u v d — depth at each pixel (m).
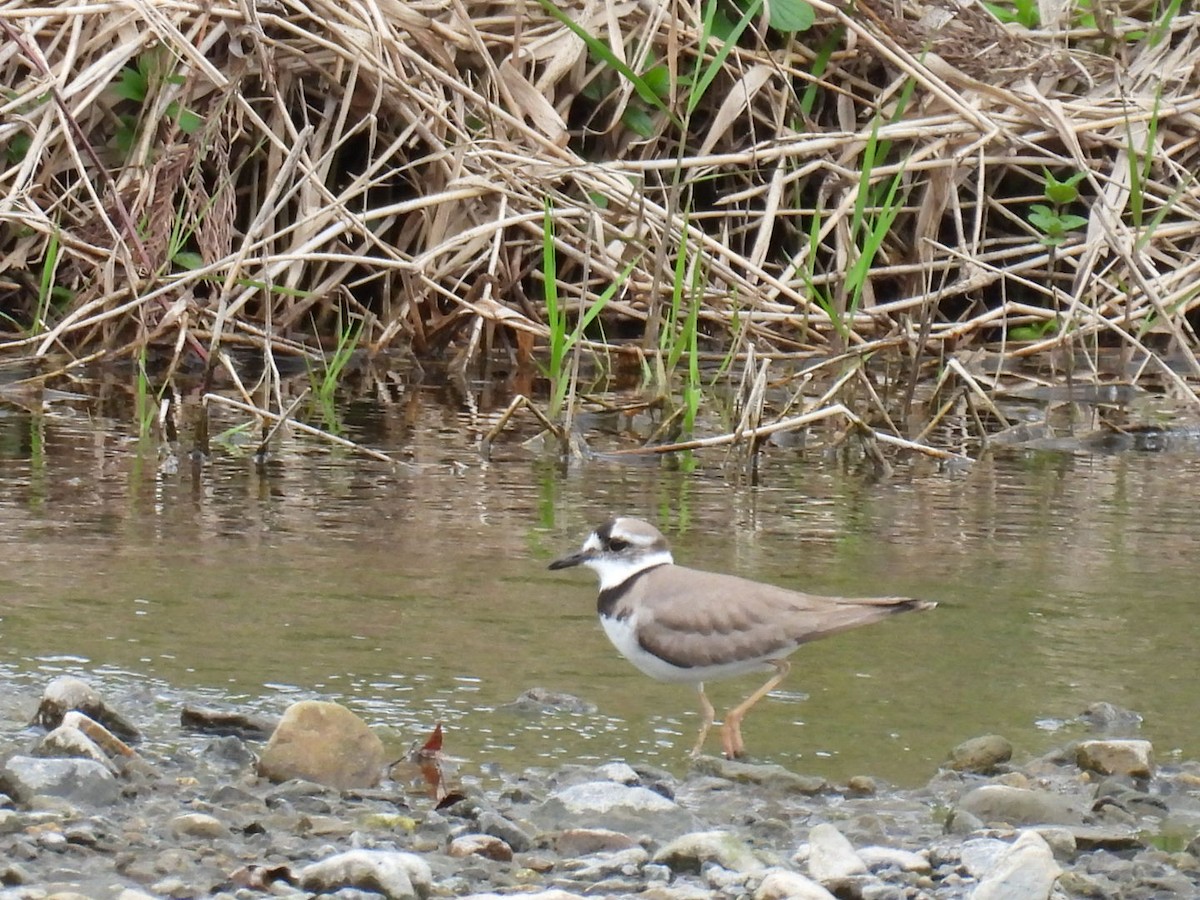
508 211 16.59
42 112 15.55
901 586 9.75
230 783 6.91
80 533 10.47
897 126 16.73
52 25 16.22
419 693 8.06
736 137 17.53
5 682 7.93
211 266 14.72
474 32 16.12
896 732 7.82
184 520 10.89
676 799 7.00
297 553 10.21
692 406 13.77
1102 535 11.02
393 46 15.84
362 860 5.86
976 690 8.31
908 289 17.39
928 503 11.87
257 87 16.59
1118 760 7.32
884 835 6.65
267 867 5.93
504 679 8.32
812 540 10.73
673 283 16.19
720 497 11.91
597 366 16.30
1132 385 15.89
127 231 15.27
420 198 15.66
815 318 16.73
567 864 6.27
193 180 15.94
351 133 15.95
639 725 7.88
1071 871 6.24
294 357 16.27
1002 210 16.94
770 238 17.28
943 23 17.69
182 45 15.10
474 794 6.92
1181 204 17.12
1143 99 17.33
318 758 7.08
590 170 16.06
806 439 14.00
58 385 15.04
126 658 8.33
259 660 8.38
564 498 11.75
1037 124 17.03
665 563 8.32
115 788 6.70
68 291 16.30
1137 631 9.11
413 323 16.47
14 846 5.99
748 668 7.89
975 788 7.11
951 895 6.04
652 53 17.19
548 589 9.69
